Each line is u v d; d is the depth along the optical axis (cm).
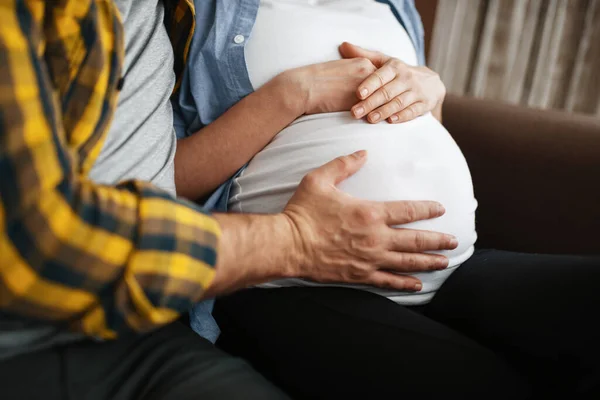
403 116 79
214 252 52
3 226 41
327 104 78
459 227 77
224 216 59
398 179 74
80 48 50
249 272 59
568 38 167
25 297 44
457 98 111
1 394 51
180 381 52
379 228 67
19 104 42
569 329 60
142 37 64
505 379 60
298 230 64
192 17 72
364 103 76
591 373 58
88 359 55
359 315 66
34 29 45
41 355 54
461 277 74
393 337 63
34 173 42
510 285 68
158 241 47
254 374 56
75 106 50
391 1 99
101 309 47
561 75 171
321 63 79
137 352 57
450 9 173
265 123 77
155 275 47
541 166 92
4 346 51
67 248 44
